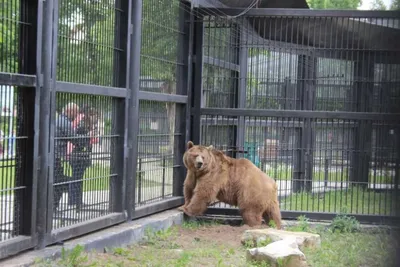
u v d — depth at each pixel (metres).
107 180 8.30
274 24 11.12
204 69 10.89
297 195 11.28
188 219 10.09
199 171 9.73
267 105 10.93
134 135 8.73
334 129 11.75
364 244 8.75
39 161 6.69
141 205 9.30
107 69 8.19
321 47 11.35
